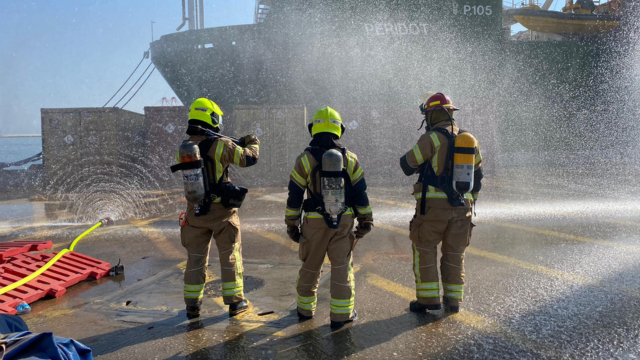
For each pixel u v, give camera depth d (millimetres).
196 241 3381
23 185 12992
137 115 12742
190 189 3188
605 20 20891
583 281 4043
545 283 4008
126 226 7211
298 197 3145
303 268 3266
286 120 12367
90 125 11984
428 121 3510
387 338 2992
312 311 3326
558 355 2723
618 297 3639
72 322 3412
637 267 4426
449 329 3115
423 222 3371
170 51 16969
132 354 2844
